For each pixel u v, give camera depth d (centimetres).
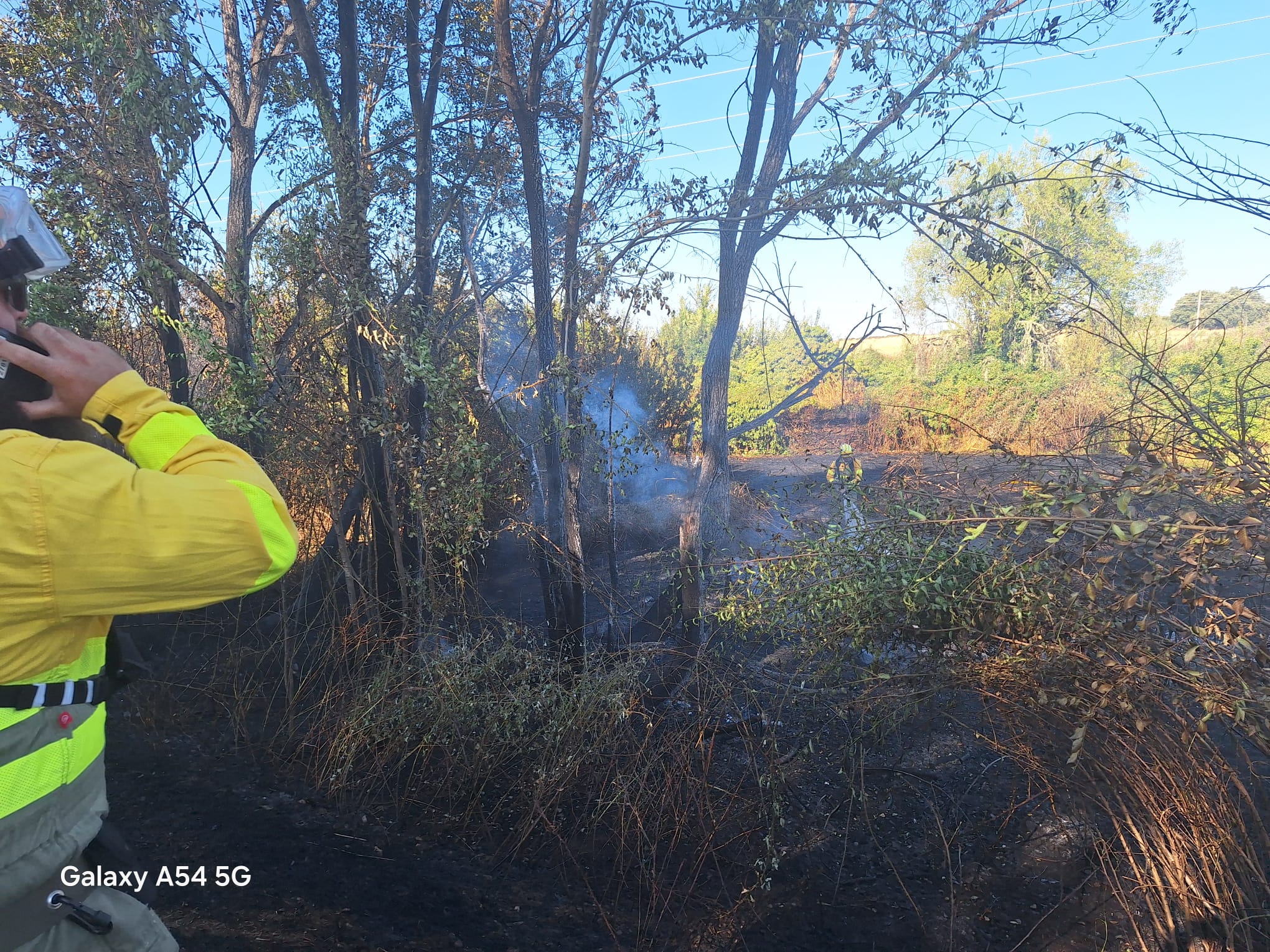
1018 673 311
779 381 1495
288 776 408
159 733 439
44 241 125
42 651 109
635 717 403
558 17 455
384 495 470
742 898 325
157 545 105
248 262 524
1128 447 258
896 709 364
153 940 135
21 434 107
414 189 534
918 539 340
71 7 457
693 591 446
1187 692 272
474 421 467
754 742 404
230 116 632
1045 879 327
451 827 373
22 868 112
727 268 470
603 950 294
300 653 494
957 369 1409
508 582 674
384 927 296
